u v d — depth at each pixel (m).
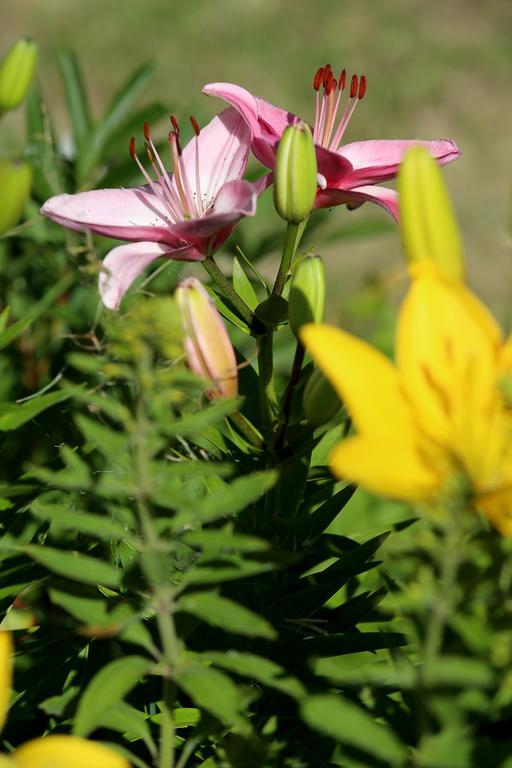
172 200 1.71
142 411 1.38
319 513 1.61
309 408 1.53
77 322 1.89
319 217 2.22
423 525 1.63
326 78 1.75
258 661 1.39
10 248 2.04
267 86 6.66
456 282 1.43
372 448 1.34
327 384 1.51
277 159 1.59
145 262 1.61
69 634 1.60
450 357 1.39
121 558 1.61
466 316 1.40
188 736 1.56
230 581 1.59
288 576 1.62
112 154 2.16
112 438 1.38
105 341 1.61
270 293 1.76
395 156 1.71
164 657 1.39
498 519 1.34
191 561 1.57
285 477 1.60
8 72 1.79
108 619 1.40
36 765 1.32
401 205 1.44
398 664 1.36
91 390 1.56
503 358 1.40
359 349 1.37
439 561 1.34
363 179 1.67
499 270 4.50
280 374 1.96
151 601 1.40
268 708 1.55
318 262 1.56
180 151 1.73
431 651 1.32
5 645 1.36
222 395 1.55
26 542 1.60
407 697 1.45
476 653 1.32
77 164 2.18
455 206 5.23
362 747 1.34
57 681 1.60
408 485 1.34
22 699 1.58
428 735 1.34
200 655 1.40
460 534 1.34
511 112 6.44
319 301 1.56
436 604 1.32
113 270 1.60
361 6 7.61
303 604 1.58
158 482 1.40
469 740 1.33
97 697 1.36
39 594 1.64
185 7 7.32
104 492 1.53
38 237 2.00
